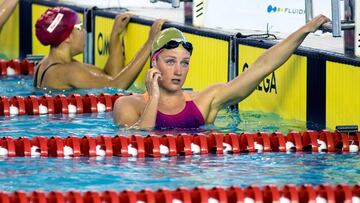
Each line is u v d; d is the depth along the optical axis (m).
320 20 18.33
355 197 13.57
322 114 18.47
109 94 21.08
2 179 14.52
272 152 16.72
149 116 17.97
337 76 17.92
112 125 18.77
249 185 13.95
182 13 25.97
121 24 24.09
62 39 22.81
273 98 19.98
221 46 21.31
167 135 16.77
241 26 22.36
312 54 18.62
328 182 14.39
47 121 19.44
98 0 27.30
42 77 23.03
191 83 22.88
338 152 16.69
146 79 18.12
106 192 13.22
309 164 15.62
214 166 15.52
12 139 16.53
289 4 21.83
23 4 29.75
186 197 13.18
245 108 20.69
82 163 15.74
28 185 14.17
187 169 15.30
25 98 20.41
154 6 27.23
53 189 13.96
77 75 22.62
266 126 18.64
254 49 20.08
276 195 13.32
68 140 16.56
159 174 14.92
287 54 18.28
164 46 17.95
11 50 30.83
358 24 17.95
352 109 17.53
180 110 18.25
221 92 18.47
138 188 14.03
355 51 18.00
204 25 22.81
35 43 29.09
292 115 19.38
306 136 16.97
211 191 13.39
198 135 16.86
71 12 22.98
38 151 16.38
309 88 18.80
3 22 25.70
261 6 22.06
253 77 18.34
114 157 16.31
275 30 21.97
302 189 13.55
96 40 26.06
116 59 23.52
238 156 16.36
